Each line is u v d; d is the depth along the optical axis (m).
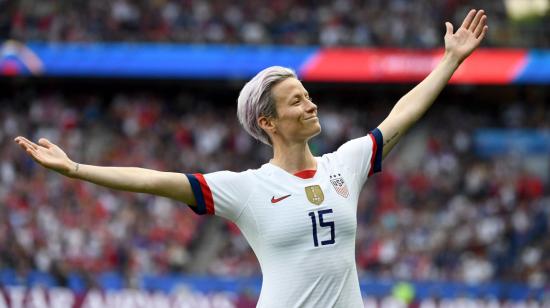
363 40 55.72
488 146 58.56
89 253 42.03
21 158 50.34
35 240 42.81
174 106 58.62
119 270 41.84
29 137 54.25
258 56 55.16
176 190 9.27
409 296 39.19
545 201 51.19
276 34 56.06
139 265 42.25
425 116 59.78
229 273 42.28
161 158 53.50
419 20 57.22
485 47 56.09
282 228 9.23
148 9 56.16
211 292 38.88
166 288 38.91
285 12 56.94
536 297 39.44
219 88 60.47
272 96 9.59
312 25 56.41
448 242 45.50
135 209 45.91
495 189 51.56
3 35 54.47
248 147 54.91
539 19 57.38
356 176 9.73
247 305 38.62
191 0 56.84
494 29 56.97
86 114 57.28
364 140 9.98
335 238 9.27
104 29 55.38
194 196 9.31
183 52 55.12
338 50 55.31
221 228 46.94
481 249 45.72
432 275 43.00
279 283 9.20
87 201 45.84
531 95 61.22
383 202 48.94
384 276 42.50
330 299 9.16
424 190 50.62
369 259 43.66
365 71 55.22
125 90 59.69
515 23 57.38
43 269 41.06
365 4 57.75
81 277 38.94
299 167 9.54
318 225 9.23
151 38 55.25
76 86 58.91
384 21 56.81
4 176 48.41
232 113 58.16
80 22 55.44
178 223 45.72
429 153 55.50
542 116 60.16
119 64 54.69
